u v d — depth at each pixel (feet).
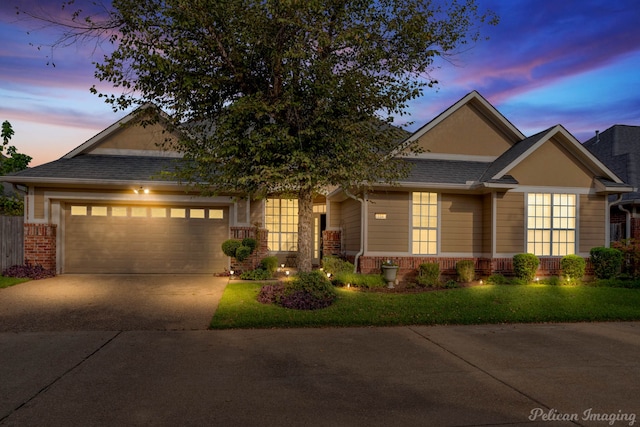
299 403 15.06
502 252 44.50
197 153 31.48
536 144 44.29
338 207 56.13
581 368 19.31
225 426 13.28
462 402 15.34
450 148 50.55
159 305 30.86
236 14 28.25
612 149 62.85
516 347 22.71
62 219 44.73
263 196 34.32
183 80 28.68
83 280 40.75
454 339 24.20
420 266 42.19
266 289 32.99
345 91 29.94
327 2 29.09
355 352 21.35
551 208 45.65
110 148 49.24
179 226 46.47
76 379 17.01
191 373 17.90
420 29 30.25
